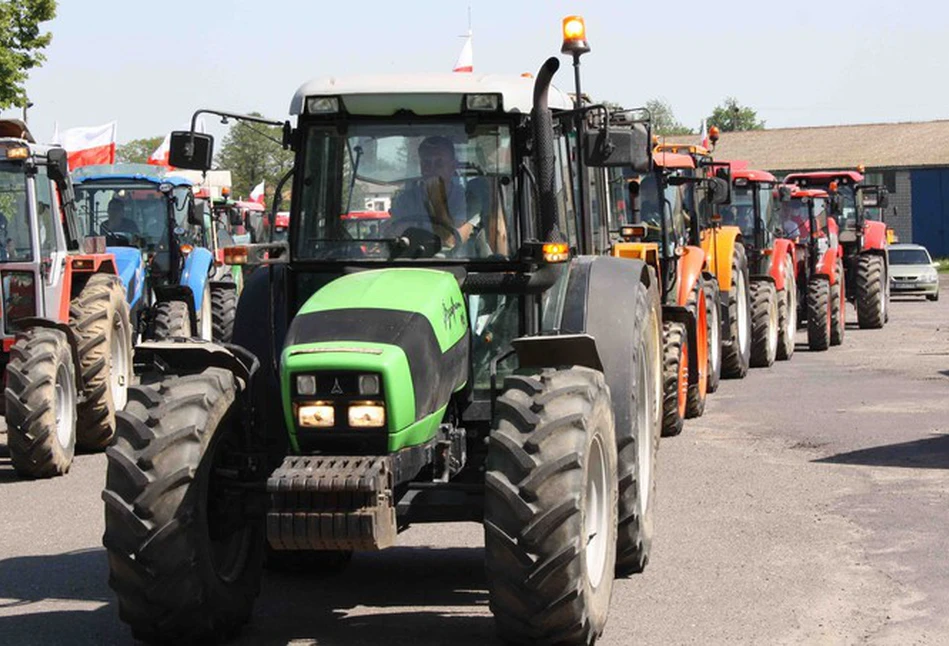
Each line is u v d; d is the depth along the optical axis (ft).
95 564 47.93
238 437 38.78
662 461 66.44
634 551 44.04
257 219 85.76
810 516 53.57
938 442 71.00
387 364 34.71
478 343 40.73
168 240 98.78
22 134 71.87
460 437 39.09
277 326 41.47
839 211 143.74
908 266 217.56
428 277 38.86
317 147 41.42
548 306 43.57
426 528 53.42
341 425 34.94
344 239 41.22
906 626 38.70
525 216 40.60
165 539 35.55
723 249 100.68
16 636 38.96
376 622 40.14
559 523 34.40
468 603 42.16
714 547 48.67
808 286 128.88
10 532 53.57
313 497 33.91
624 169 78.95
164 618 36.52
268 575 46.11
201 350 38.19
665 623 39.45
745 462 65.92
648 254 72.90
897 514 53.67
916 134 403.75
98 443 74.02
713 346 93.71
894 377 102.58
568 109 43.21
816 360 118.93
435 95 40.45
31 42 171.53
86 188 98.89
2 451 75.15
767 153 415.44
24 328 68.08
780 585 43.42
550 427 35.09
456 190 40.75
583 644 36.35
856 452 68.49
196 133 40.93
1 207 70.08
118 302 75.56
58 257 71.31
